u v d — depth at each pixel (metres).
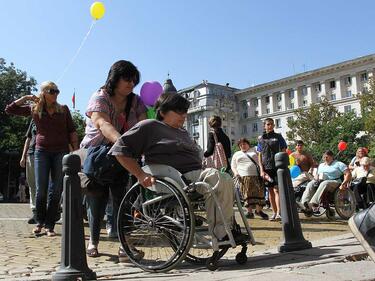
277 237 6.66
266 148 9.31
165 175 3.94
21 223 8.60
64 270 3.46
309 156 11.18
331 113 62.25
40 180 6.50
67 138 6.72
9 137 39.97
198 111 99.94
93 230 4.89
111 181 4.61
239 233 3.96
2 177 43.56
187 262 4.31
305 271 3.21
